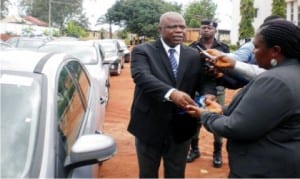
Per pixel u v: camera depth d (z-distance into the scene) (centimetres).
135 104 375
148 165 380
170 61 367
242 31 4125
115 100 1260
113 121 940
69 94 357
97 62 995
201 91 373
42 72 318
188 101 332
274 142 254
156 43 373
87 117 401
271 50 264
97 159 263
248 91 258
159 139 368
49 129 272
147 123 368
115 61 1956
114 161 637
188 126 371
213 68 357
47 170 246
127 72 2222
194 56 371
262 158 256
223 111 296
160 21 372
